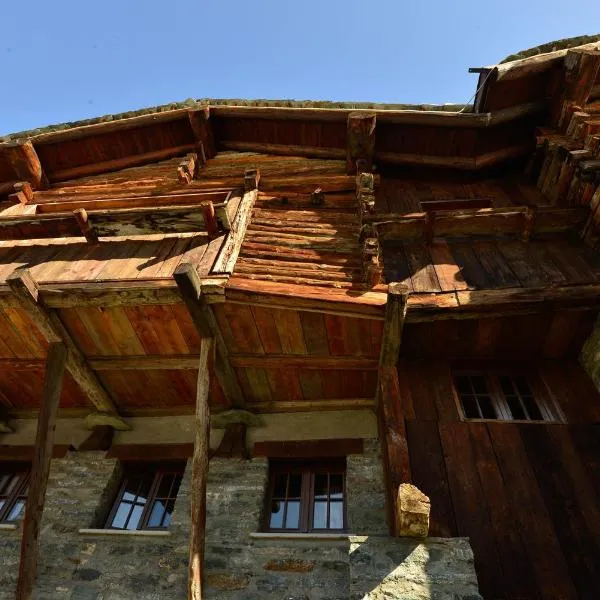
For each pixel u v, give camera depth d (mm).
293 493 6070
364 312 5203
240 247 6125
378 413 6191
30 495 5184
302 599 4758
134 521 6051
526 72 6953
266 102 8609
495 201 7375
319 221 6746
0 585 5270
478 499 4527
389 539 3984
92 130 8500
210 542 5320
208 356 5453
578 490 4570
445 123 7324
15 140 8484
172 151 9117
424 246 6383
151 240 6391
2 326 6012
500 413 5492
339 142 8320
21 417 7285
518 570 4086
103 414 6855
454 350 5898
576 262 5762
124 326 5879
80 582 5172
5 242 6617
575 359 5887
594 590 3953
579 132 6625
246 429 6641
